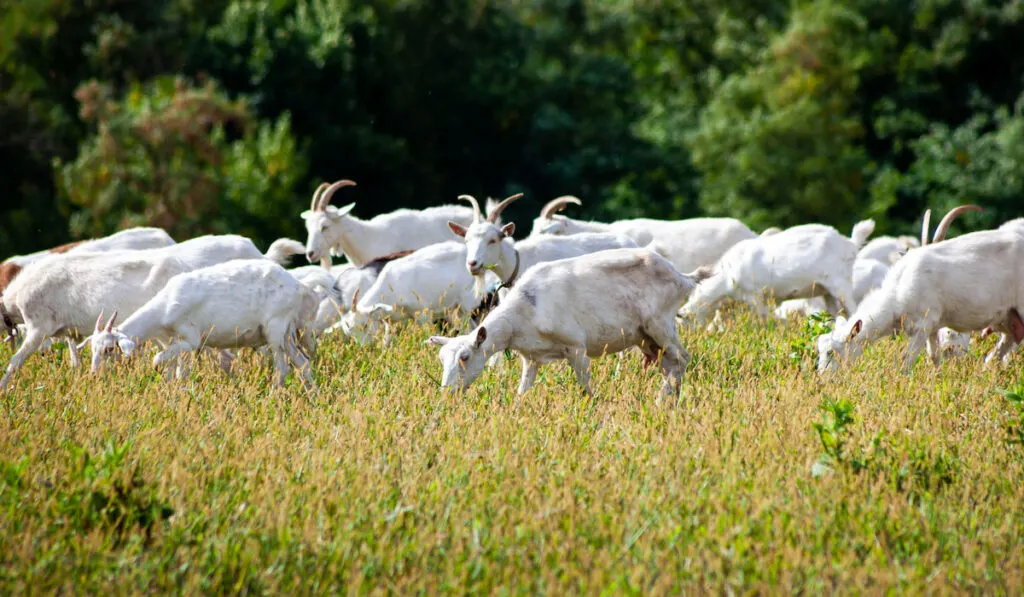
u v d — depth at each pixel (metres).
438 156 54.75
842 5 54.75
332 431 12.24
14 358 16.09
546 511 9.63
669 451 11.49
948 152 50.12
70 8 44.69
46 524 9.47
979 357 16.36
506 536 9.36
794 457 11.30
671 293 14.10
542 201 54.38
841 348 15.46
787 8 60.91
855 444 11.20
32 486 10.30
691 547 8.98
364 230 25.02
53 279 16.31
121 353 14.95
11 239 44.84
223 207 42.62
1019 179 47.84
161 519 9.65
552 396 13.71
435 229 25.59
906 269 15.38
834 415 11.51
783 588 8.45
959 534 9.70
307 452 11.34
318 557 9.04
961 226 49.28
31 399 13.84
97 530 9.21
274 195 43.50
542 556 8.95
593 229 24.92
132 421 12.73
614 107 57.34
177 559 9.00
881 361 15.56
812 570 8.72
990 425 12.66
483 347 13.63
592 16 62.59
